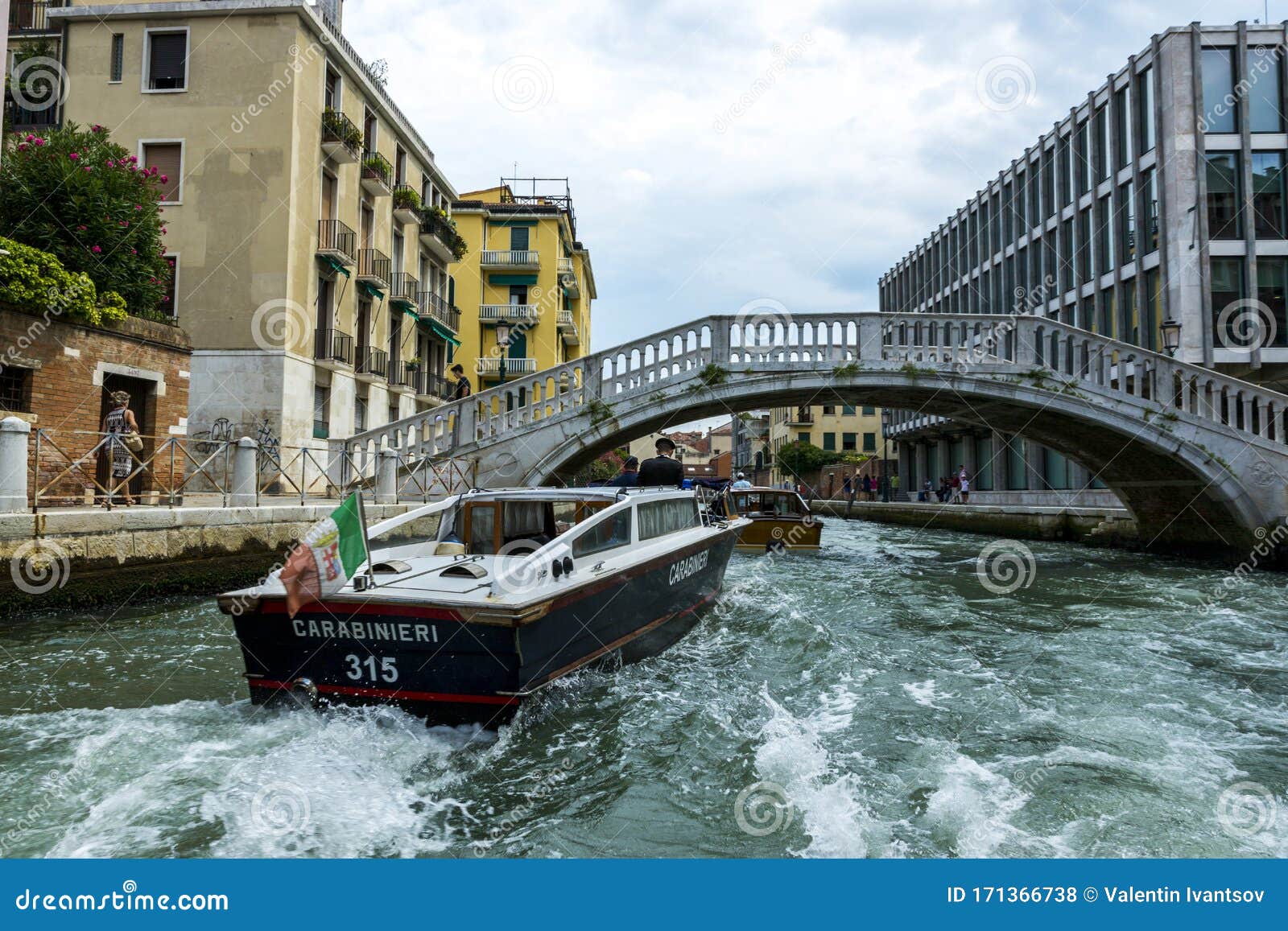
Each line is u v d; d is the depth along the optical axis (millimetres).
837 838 3309
